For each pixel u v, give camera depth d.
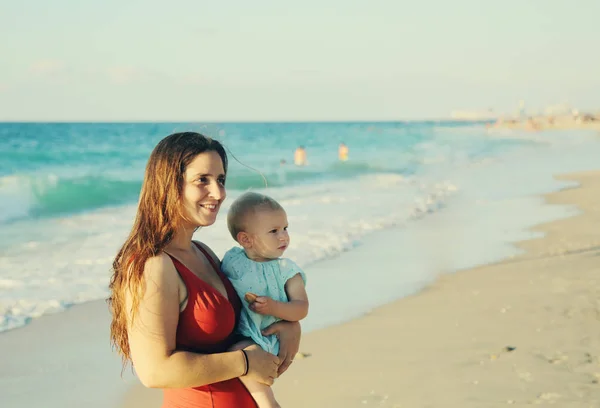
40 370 6.36
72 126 94.56
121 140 52.03
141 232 2.65
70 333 7.45
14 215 16.92
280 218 3.17
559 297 8.36
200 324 2.64
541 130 97.88
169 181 2.67
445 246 12.38
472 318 7.69
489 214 16.78
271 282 3.12
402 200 19.23
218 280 2.94
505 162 37.84
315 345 6.95
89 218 16.64
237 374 2.67
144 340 2.52
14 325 7.68
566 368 5.94
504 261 11.00
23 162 31.78
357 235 13.39
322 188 23.22
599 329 7.02
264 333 3.02
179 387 2.56
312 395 5.60
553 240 12.80
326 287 9.43
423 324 7.58
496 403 5.24
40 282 9.58
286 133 78.38
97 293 9.05
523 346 6.59
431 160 39.12
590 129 102.69
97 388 5.96
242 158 38.53
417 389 5.64
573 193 21.59
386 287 9.40
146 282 2.52
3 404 5.55
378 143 58.38
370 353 6.64
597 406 5.12
